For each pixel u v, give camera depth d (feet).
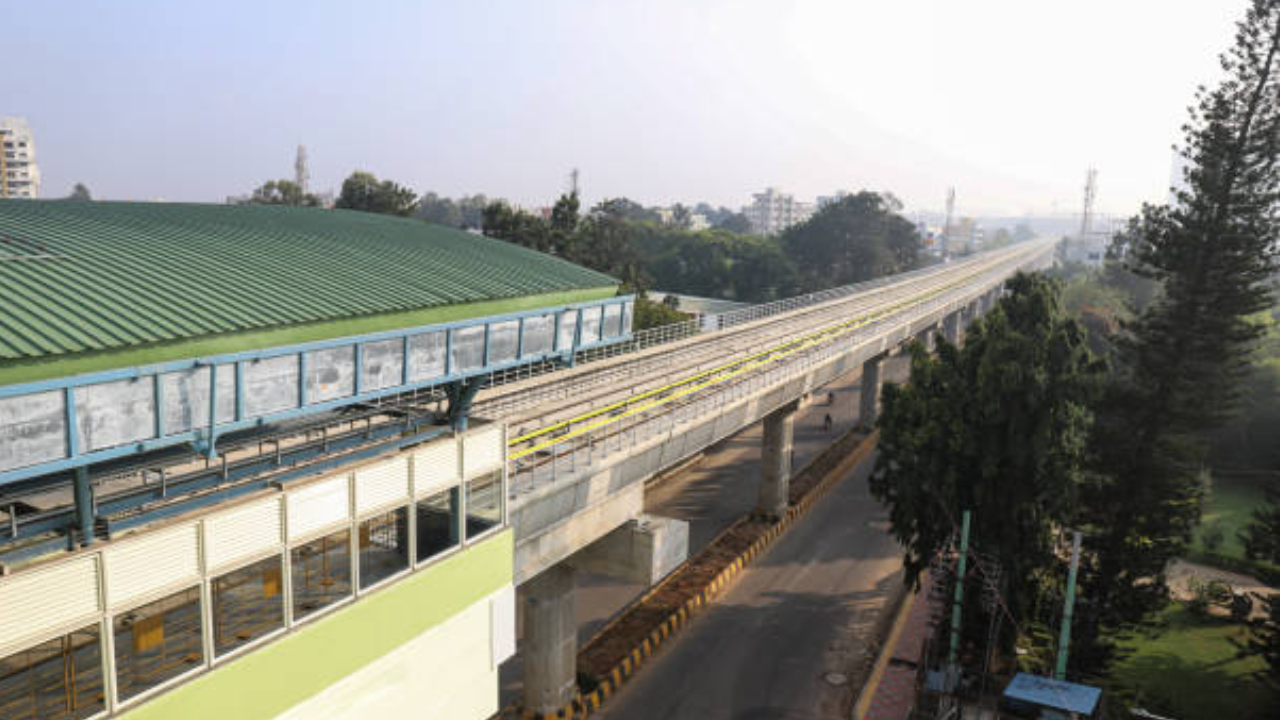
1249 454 195.11
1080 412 93.61
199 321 45.98
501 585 66.13
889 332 207.62
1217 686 103.86
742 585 125.08
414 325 58.08
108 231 59.11
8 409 37.99
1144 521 108.58
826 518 154.20
